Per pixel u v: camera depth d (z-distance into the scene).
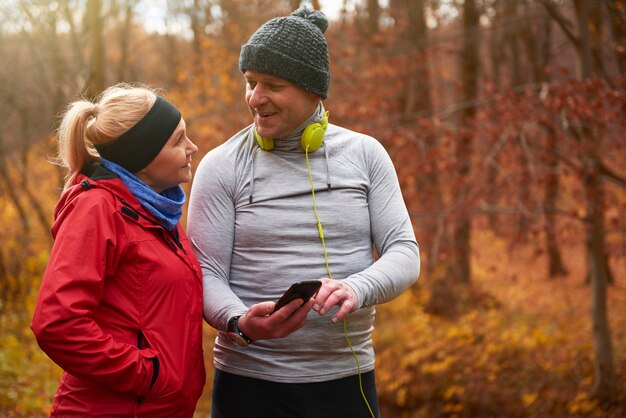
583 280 17.17
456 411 9.94
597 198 8.59
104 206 2.02
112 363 1.94
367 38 11.77
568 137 8.17
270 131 2.25
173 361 2.07
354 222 2.30
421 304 13.21
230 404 2.35
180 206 2.19
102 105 2.19
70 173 2.27
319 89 2.25
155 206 2.15
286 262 2.25
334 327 2.28
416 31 14.01
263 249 2.28
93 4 12.20
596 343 9.30
